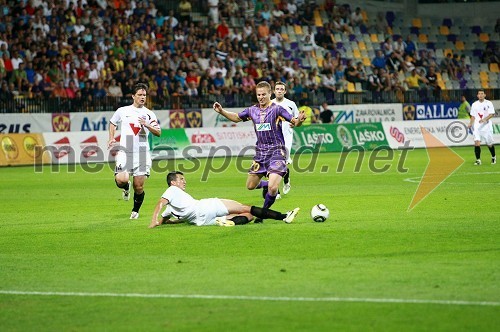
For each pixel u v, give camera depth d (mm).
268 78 124188
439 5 164625
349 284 29500
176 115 112125
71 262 35250
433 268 32000
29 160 99000
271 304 26953
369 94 128875
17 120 101000
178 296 28391
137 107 48812
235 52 126375
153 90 114312
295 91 124500
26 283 31094
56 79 109500
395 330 23734
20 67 106688
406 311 25672
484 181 69688
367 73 143125
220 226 44344
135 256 36312
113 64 114625
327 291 28469
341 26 147750
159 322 25219
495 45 155500
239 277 31188
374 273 31266
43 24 114625
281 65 130750
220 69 122250
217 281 30562
